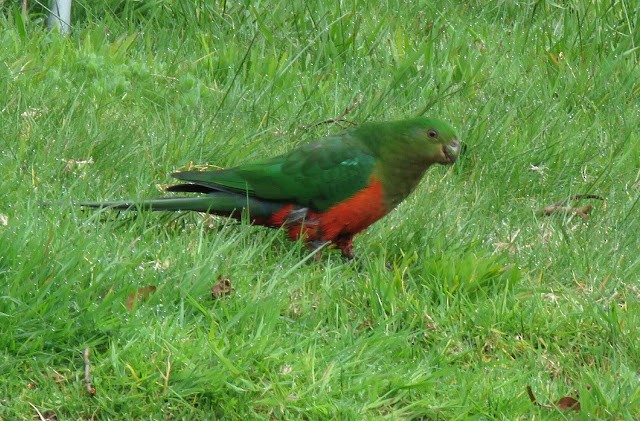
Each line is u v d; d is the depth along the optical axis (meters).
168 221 9.54
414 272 9.33
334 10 14.75
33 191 9.36
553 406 7.82
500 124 12.34
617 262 9.83
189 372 7.42
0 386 7.24
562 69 14.00
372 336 8.34
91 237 8.38
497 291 9.20
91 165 10.18
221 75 13.10
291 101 12.57
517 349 8.57
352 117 12.27
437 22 14.98
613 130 12.88
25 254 8.05
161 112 11.77
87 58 12.41
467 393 7.80
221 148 10.84
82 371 7.43
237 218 9.49
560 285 9.45
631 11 15.32
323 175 9.23
